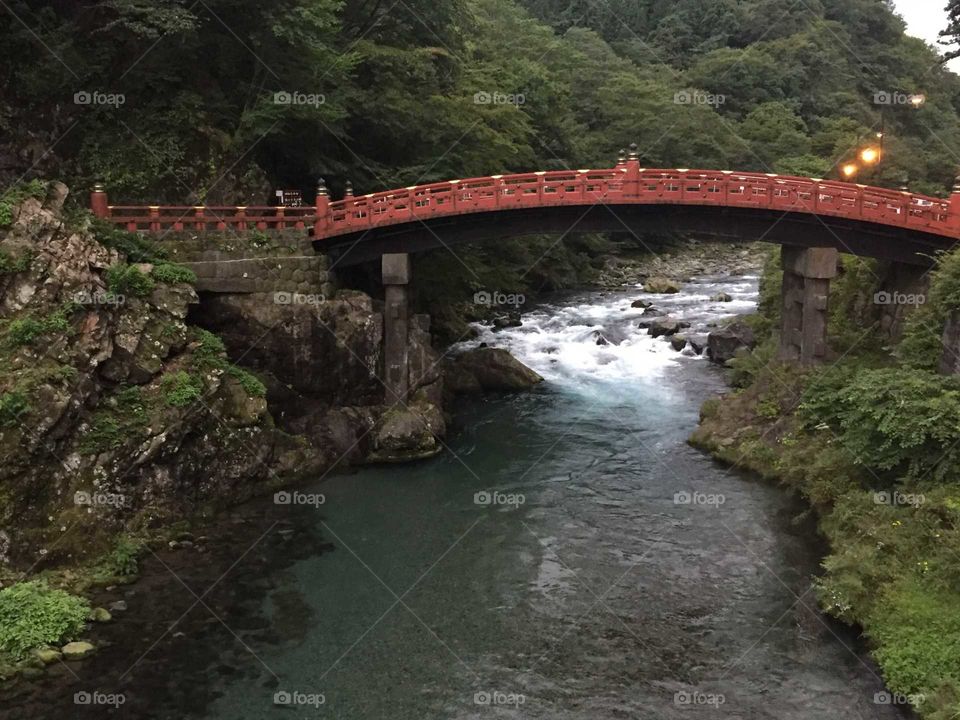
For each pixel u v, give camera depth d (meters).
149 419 18.84
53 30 25.84
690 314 40.44
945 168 56.72
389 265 24.77
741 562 17.67
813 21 92.50
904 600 14.28
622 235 61.69
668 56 86.44
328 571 17.34
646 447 24.73
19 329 17.78
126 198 26.17
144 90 27.52
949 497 15.95
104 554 16.95
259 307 22.66
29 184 20.23
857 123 72.31
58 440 17.31
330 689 13.33
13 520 16.08
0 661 13.47
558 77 60.59
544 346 35.88
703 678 13.62
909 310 24.25
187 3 26.03
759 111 71.25
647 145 60.97
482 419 27.36
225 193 27.19
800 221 23.97
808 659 14.07
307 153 29.56
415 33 36.91
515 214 24.98
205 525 19.20
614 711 12.76
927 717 11.98
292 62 27.88
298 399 23.23
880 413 17.70
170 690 13.19
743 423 24.61
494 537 19.03
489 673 13.82
